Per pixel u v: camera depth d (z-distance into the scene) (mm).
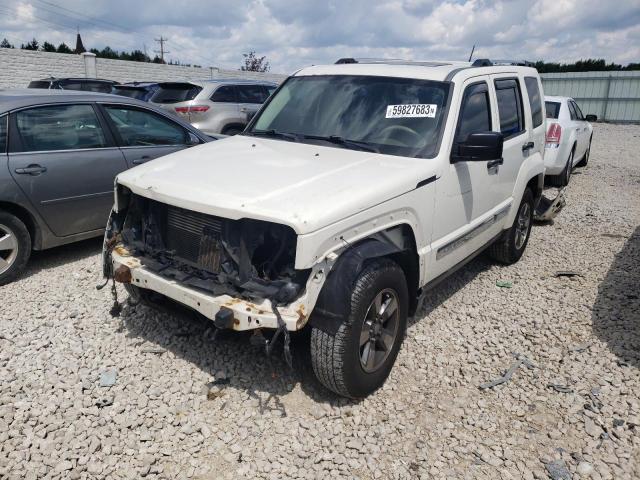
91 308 4594
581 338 4410
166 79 23719
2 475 2777
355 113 4355
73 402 3365
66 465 2857
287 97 4875
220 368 3764
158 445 3043
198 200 3197
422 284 4027
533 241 7066
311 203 3031
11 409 3277
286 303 3000
